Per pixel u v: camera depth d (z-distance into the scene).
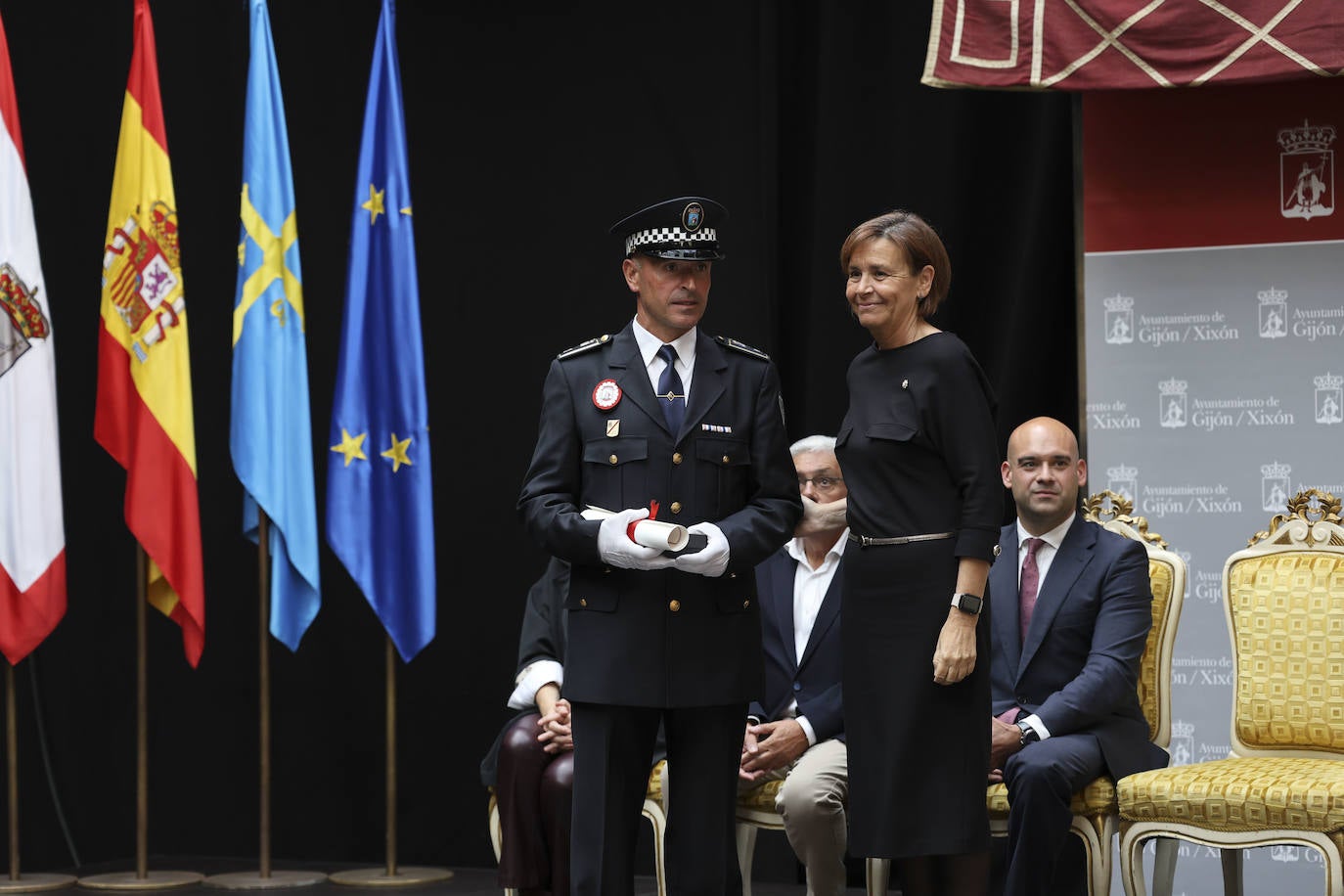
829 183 12.77
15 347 12.19
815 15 12.91
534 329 13.79
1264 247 10.88
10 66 12.73
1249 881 10.68
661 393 7.59
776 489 7.64
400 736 13.93
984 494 7.34
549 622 10.22
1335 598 9.08
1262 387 10.86
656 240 7.50
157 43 14.50
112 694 14.36
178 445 12.30
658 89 13.47
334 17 14.22
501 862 9.53
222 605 14.30
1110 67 10.30
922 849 7.41
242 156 14.38
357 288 12.43
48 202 14.36
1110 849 8.68
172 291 12.40
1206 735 10.86
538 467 7.63
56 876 12.93
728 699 7.38
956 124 12.49
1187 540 10.98
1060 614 9.28
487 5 13.92
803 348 12.91
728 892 7.57
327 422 14.23
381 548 12.37
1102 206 11.20
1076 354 12.13
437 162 14.03
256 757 14.21
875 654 7.55
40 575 12.18
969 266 12.46
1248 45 10.02
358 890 12.38
